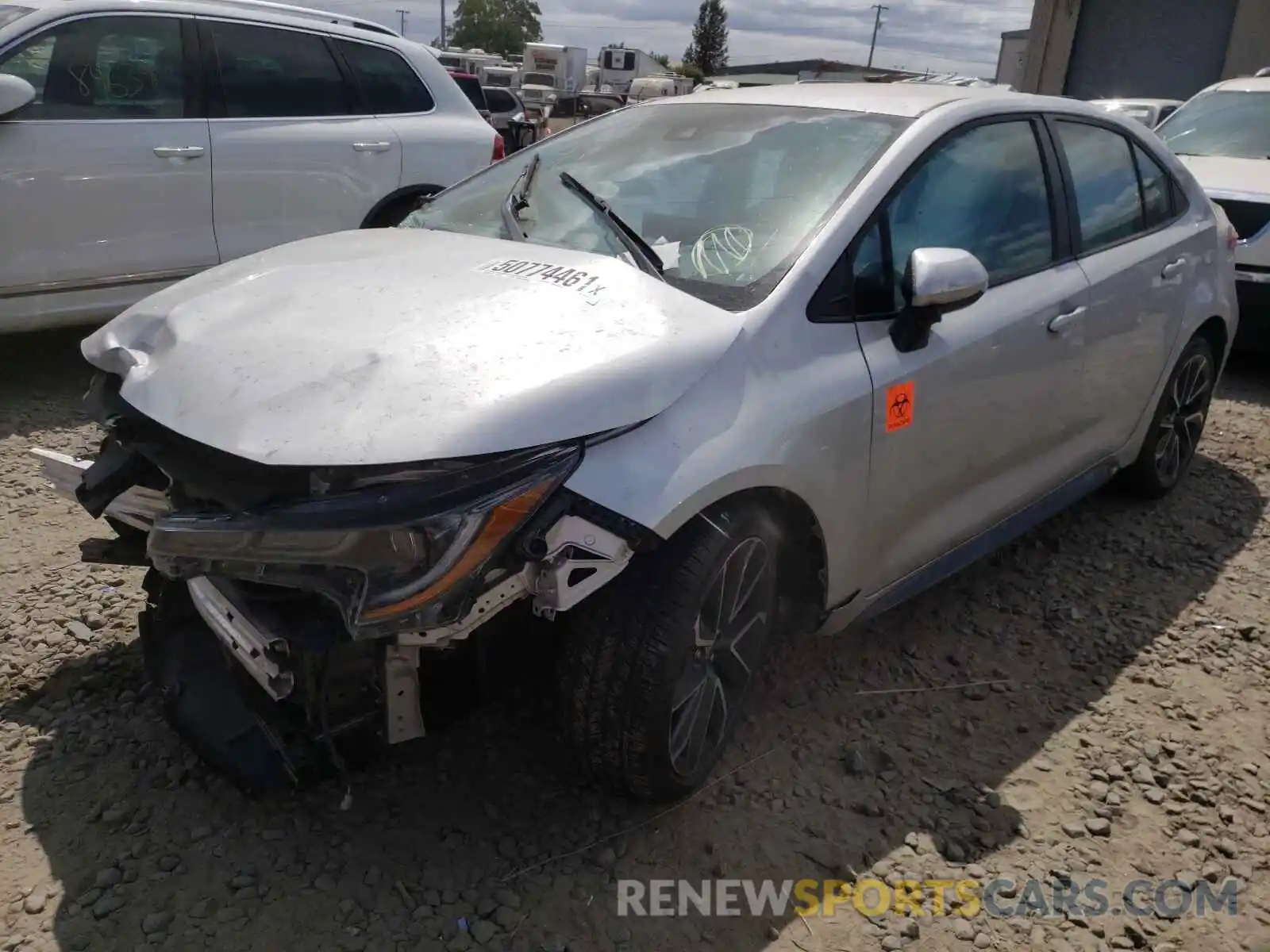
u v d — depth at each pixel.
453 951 2.25
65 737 2.84
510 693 3.05
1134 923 2.45
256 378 2.32
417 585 2.07
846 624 3.06
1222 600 3.92
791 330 2.68
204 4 5.83
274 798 2.64
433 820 2.61
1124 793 2.87
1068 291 3.57
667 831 2.61
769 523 2.62
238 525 2.14
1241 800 2.87
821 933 2.37
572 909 2.37
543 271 2.69
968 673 3.38
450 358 2.29
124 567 3.73
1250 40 19.00
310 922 2.30
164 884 2.38
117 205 5.46
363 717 2.40
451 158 6.81
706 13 89.69
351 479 2.13
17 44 5.13
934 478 3.14
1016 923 2.43
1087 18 20.84
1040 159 3.65
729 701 2.71
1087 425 3.90
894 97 3.44
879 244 2.94
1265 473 5.23
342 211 6.36
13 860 2.42
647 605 2.35
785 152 3.16
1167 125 8.55
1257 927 2.46
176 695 2.72
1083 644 3.59
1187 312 4.34
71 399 5.55
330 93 6.31
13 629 3.30
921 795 2.81
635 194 3.15
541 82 39.12
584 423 2.23
